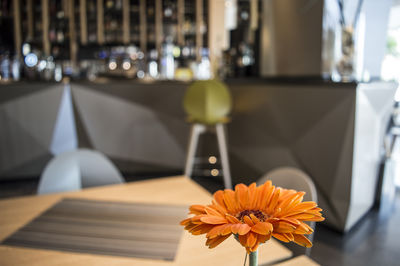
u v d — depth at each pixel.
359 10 3.19
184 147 4.76
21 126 4.38
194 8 6.36
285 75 3.48
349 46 3.20
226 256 0.97
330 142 2.86
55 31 5.91
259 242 0.50
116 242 1.06
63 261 0.96
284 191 0.62
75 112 4.52
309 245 0.52
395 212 3.31
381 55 3.39
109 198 1.45
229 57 4.36
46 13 5.79
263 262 0.96
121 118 4.58
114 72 4.82
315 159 3.03
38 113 4.40
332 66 3.13
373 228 2.96
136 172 4.84
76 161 1.83
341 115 2.73
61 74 4.84
